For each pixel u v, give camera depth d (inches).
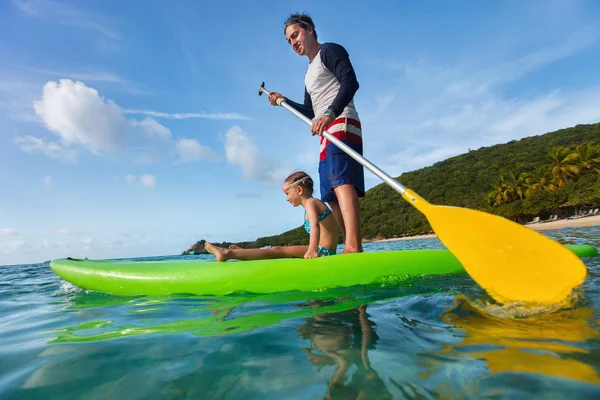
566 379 29.3
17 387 33.7
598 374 29.9
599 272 75.9
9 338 52.7
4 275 252.1
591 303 51.7
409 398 27.7
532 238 58.1
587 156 1019.3
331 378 32.0
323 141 104.9
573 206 989.8
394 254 87.2
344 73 96.4
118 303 77.2
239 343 43.1
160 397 30.3
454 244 64.4
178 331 50.3
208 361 37.7
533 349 36.1
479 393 27.8
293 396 29.0
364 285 79.3
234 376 33.5
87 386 33.2
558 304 52.6
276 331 47.4
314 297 70.0
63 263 106.0
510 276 59.1
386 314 53.4
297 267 82.0
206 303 70.2
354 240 95.4
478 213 62.5
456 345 38.6
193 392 30.8
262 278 80.1
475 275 62.2
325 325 49.1
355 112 103.7
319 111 107.3
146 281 86.6
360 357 36.5
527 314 49.1
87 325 58.5
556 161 1078.4
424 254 89.4
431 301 59.7
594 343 36.8
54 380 35.0
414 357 35.7
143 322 57.4
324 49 100.2
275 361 36.7
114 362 39.0
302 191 112.8
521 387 28.3
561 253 56.0
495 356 34.7
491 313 50.6
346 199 97.6
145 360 39.1
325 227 107.1
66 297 95.5
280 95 116.7
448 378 30.6
